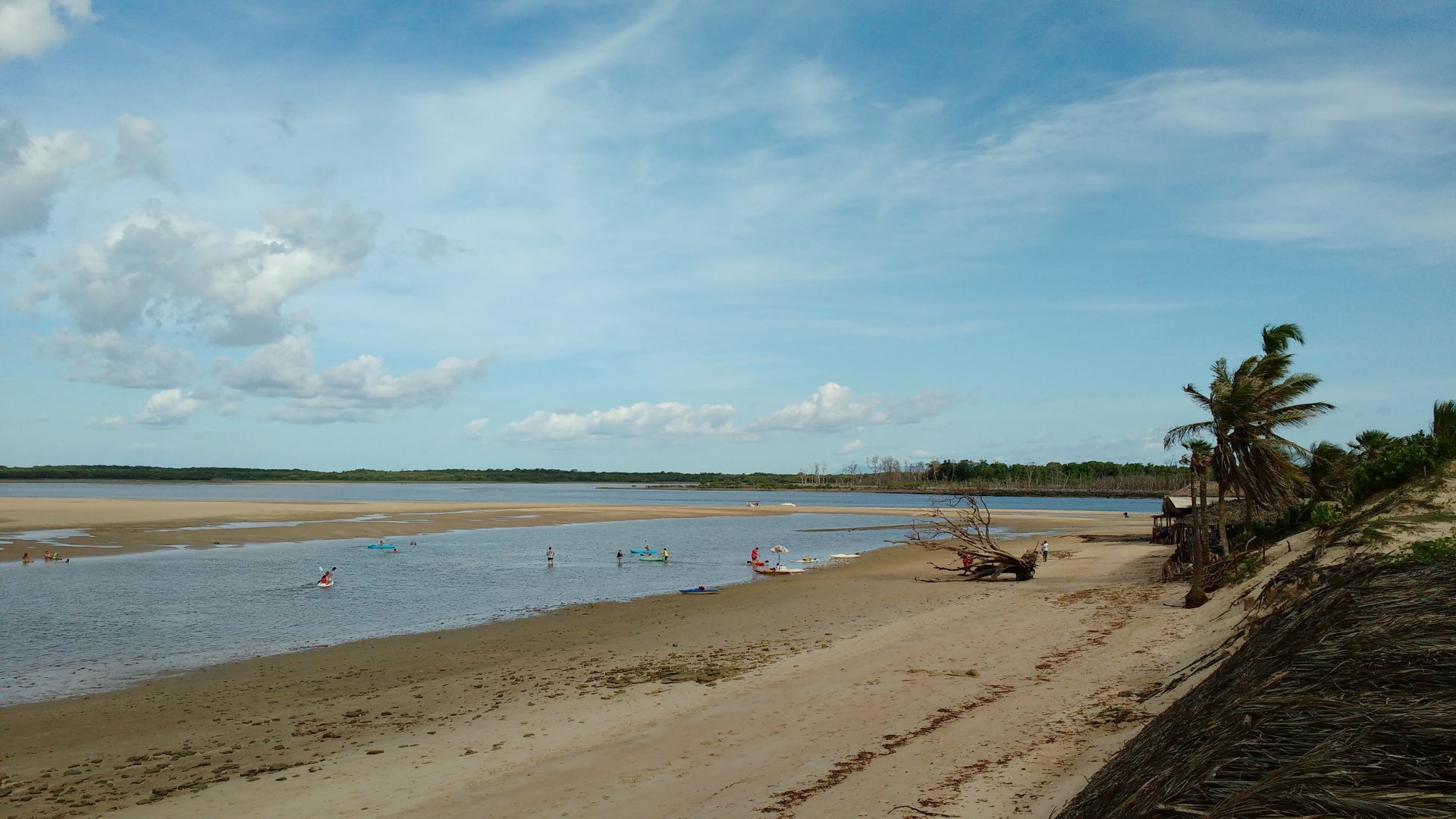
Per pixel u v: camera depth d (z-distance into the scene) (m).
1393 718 4.99
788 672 17.73
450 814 10.59
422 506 100.31
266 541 53.75
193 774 13.25
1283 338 30.88
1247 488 30.22
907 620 24.45
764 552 54.00
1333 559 16.22
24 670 20.89
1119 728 11.95
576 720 14.90
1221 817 4.54
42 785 12.95
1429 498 19.19
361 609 30.08
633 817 10.10
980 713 13.51
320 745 14.51
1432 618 6.95
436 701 17.41
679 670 19.11
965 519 39.28
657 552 52.16
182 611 29.05
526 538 61.69
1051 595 28.56
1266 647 9.32
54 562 41.31
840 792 10.38
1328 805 4.20
